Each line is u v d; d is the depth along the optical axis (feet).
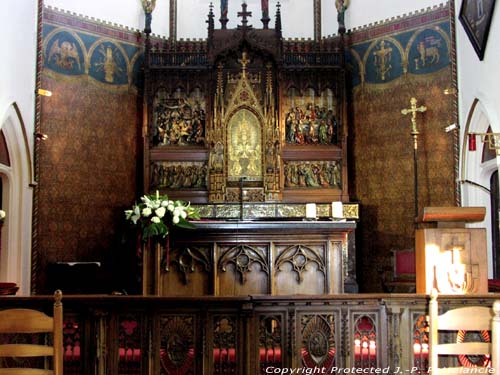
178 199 49.80
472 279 24.97
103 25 50.16
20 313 20.04
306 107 51.52
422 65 48.32
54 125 46.47
